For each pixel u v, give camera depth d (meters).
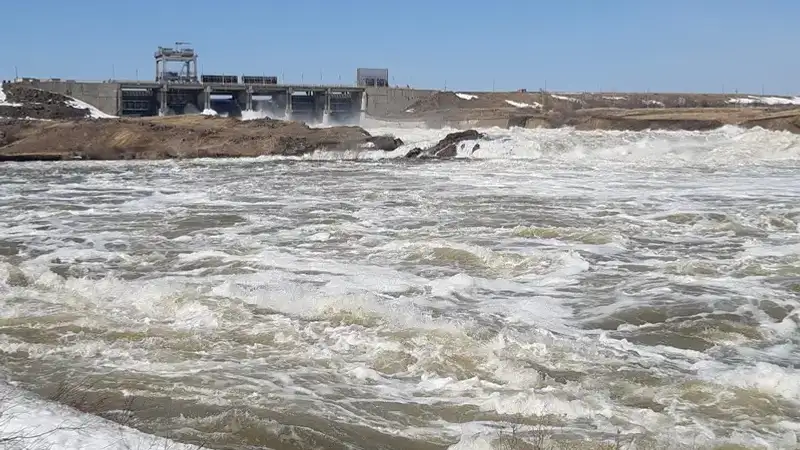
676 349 10.50
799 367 9.77
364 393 8.91
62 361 9.99
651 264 15.77
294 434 7.66
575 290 13.77
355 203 25.84
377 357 10.12
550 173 36.12
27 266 16.11
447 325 11.17
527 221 21.28
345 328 11.26
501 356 10.01
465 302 13.01
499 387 9.06
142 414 8.12
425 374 9.54
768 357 10.20
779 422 7.96
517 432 7.69
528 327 11.52
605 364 9.80
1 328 11.45
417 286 14.10
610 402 8.54
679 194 26.83
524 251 16.89
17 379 9.27
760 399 8.54
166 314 12.23
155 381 9.20
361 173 37.81
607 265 15.73
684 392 8.80
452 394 8.88
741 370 9.42
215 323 11.59
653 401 8.59
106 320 11.88
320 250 17.59
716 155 41.94
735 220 20.72
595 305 12.75
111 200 27.97
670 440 7.41
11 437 6.34
